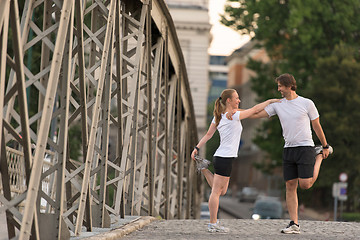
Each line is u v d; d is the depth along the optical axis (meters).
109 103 19.00
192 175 47.44
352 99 81.75
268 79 88.06
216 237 18.02
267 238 17.69
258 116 18.69
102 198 19.17
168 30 29.83
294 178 18.78
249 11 86.94
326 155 18.86
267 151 88.50
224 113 18.75
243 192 142.00
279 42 88.00
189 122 41.84
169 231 20.17
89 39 18.70
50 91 13.38
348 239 17.91
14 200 12.71
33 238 13.20
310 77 85.88
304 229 20.72
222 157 18.69
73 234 16.70
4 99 12.45
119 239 17.50
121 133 21.48
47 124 13.21
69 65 14.33
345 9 83.56
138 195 26.58
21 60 11.91
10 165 26.58
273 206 68.94
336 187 71.94
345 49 82.88
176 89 36.12
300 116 18.31
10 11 11.58
